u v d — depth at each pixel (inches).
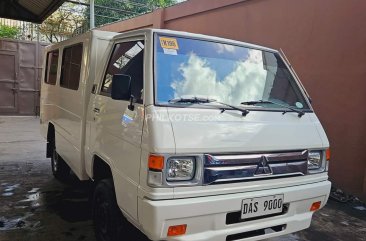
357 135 216.4
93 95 148.7
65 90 190.5
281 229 119.6
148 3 778.8
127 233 123.2
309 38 241.9
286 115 128.3
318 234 165.8
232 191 105.2
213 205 100.2
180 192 97.8
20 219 162.4
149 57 113.2
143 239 125.9
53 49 228.7
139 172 102.6
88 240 144.6
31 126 435.2
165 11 397.1
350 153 220.4
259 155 110.8
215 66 127.5
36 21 416.2
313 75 239.9
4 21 616.1
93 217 141.3
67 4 727.7
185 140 99.1
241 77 131.8
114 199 124.3
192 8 352.2
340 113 224.8
